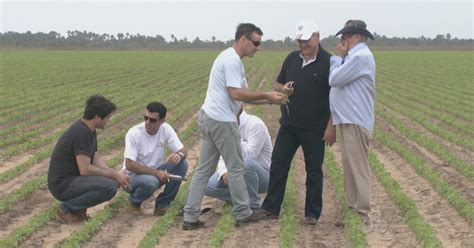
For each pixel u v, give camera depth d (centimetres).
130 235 823
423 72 4666
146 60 7188
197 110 2242
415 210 877
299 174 1213
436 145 1445
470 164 1288
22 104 2394
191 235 817
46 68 5184
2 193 1053
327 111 829
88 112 821
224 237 783
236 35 790
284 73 850
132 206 922
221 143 798
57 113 2100
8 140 1532
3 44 14238
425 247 737
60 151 837
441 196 1021
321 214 927
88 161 825
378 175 1141
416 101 2538
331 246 774
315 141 829
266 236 806
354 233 765
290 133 848
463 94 2825
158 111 877
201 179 829
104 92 2934
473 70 4928
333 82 787
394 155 1397
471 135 1692
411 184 1127
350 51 793
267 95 780
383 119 2025
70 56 8494
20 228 806
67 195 842
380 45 14888
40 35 15675
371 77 800
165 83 3578
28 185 1040
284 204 939
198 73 4606
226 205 941
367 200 828
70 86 3325
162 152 925
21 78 3909
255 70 4928
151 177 883
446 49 12719
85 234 785
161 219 855
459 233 825
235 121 796
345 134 816
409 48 13338
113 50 12669
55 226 852
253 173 898
